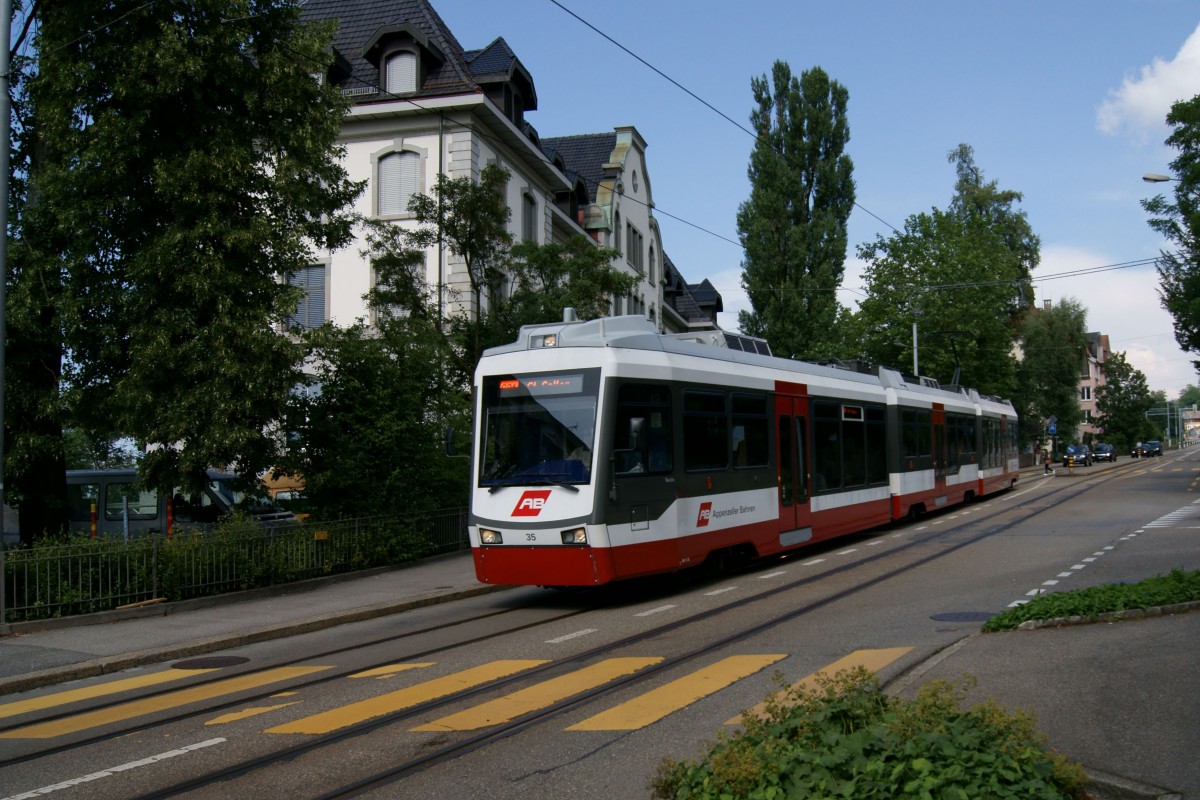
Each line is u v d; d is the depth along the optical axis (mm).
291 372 16344
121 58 15359
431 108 28266
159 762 6523
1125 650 7809
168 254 15414
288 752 6598
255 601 14555
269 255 16531
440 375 20797
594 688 8016
